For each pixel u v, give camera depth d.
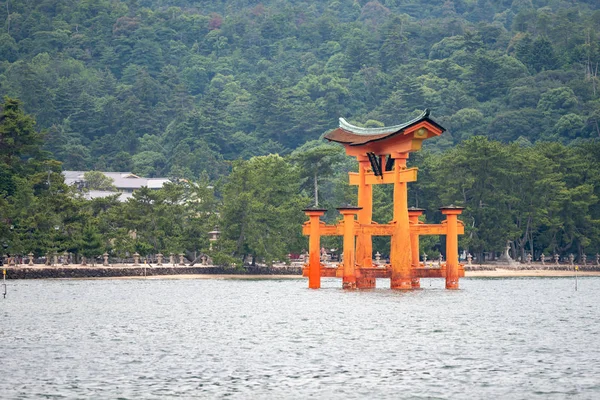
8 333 97.31
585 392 70.12
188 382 73.12
